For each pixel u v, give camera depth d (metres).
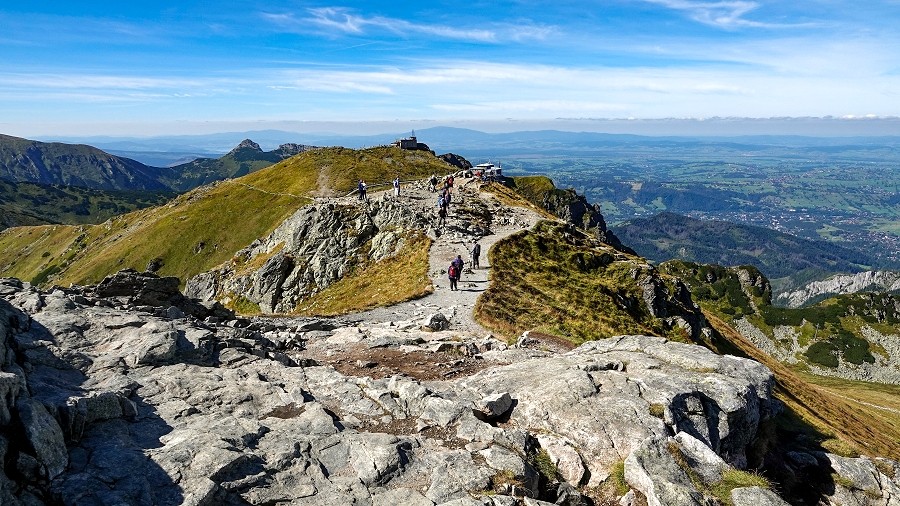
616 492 14.62
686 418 17.34
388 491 13.16
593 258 66.25
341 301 58.97
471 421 16.77
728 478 14.54
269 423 15.75
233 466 12.88
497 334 36.38
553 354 26.00
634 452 14.98
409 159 183.88
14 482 10.44
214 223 161.25
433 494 13.08
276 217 148.50
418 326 34.06
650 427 16.41
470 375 22.80
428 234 65.88
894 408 110.62
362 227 75.75
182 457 12.76
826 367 181.12
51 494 10.84
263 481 12.79
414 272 54.50
